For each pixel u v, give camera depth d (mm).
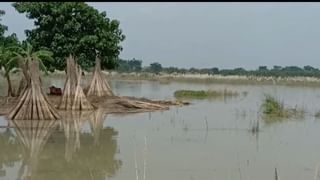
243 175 18516
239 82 134750
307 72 175750
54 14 49375
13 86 53250
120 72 176750
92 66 50906
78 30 50594
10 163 20422
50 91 48906
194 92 66625
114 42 51781
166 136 27812
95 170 19156
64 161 20859
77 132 29141
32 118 33938
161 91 78625
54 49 49344
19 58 41062
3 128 30078
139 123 33781
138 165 20000
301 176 18453
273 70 177250
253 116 39688
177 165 19984
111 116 37969
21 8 49656
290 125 34094
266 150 23719
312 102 56875
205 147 24328
